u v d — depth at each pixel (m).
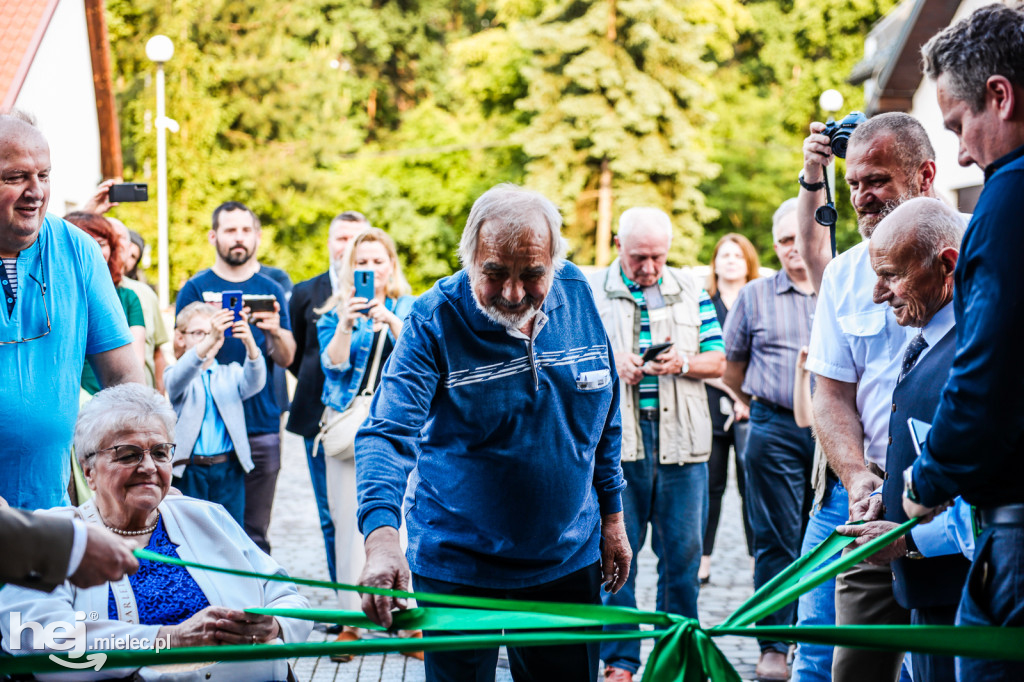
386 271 5.33
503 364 2.88
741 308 5.31
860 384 3.33
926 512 2.40
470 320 2.87
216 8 32.84
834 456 3.30
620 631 2.27
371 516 2.57
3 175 3.06
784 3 39.09
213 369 5.34
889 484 2.90
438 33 40.94
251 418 5.66
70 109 16.39
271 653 2.05
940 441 2.20
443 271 35.16
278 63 33.28
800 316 5.14
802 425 4.87
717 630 2.23
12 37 13.84
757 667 4.64
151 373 6.02
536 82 33.44
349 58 39.22
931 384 2.82
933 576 2.76
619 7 32.72
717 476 6.26
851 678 3.11
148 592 2.71
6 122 3.09
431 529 3.01
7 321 3.20
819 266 4.02
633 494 4.82
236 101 32.88
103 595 2.66
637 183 33.09
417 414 2.82
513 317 2.79
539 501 2.94
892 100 15.52
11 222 3.11
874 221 3.26
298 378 5.80
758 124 37.91
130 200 5.71
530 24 33.59
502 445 2.92
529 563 2.97
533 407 2.91
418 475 3.07
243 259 6.12
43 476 3.26
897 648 2.05
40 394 3.24
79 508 2.81
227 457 5.29
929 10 14.43
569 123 33.28
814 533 3.73
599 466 3.25
